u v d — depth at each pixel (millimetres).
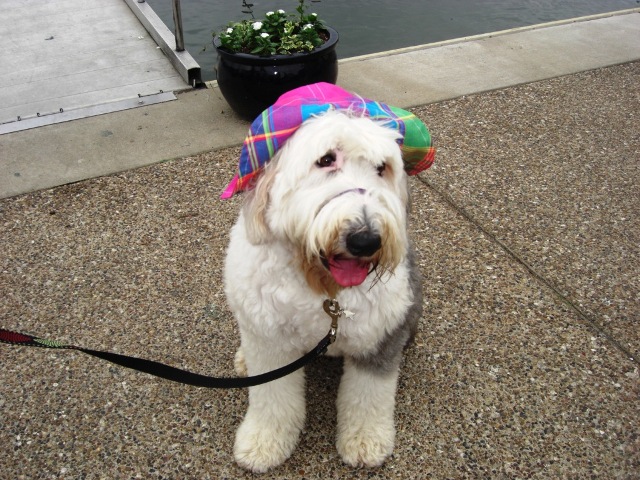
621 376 1131
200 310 1267
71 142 1826
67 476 955
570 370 1142
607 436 1024
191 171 1714
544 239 1482
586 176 1729
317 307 823
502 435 1026
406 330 948
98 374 1120
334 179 714
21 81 2160
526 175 1729
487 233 1499
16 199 1583
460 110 2061
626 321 1252
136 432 1024
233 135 1883
